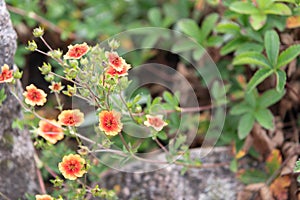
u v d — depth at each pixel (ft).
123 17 4.43
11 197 3.46
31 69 4.16
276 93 3.61
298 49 3.40
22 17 3.98
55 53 3.08
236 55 3.67
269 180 3.53
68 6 4.23
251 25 3.61
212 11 4.20
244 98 3.75
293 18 3.60
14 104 3.36
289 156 3.56
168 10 4.37
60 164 3.12
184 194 3.64
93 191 3.24
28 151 3.48
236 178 3.67
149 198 3.63
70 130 3.18
